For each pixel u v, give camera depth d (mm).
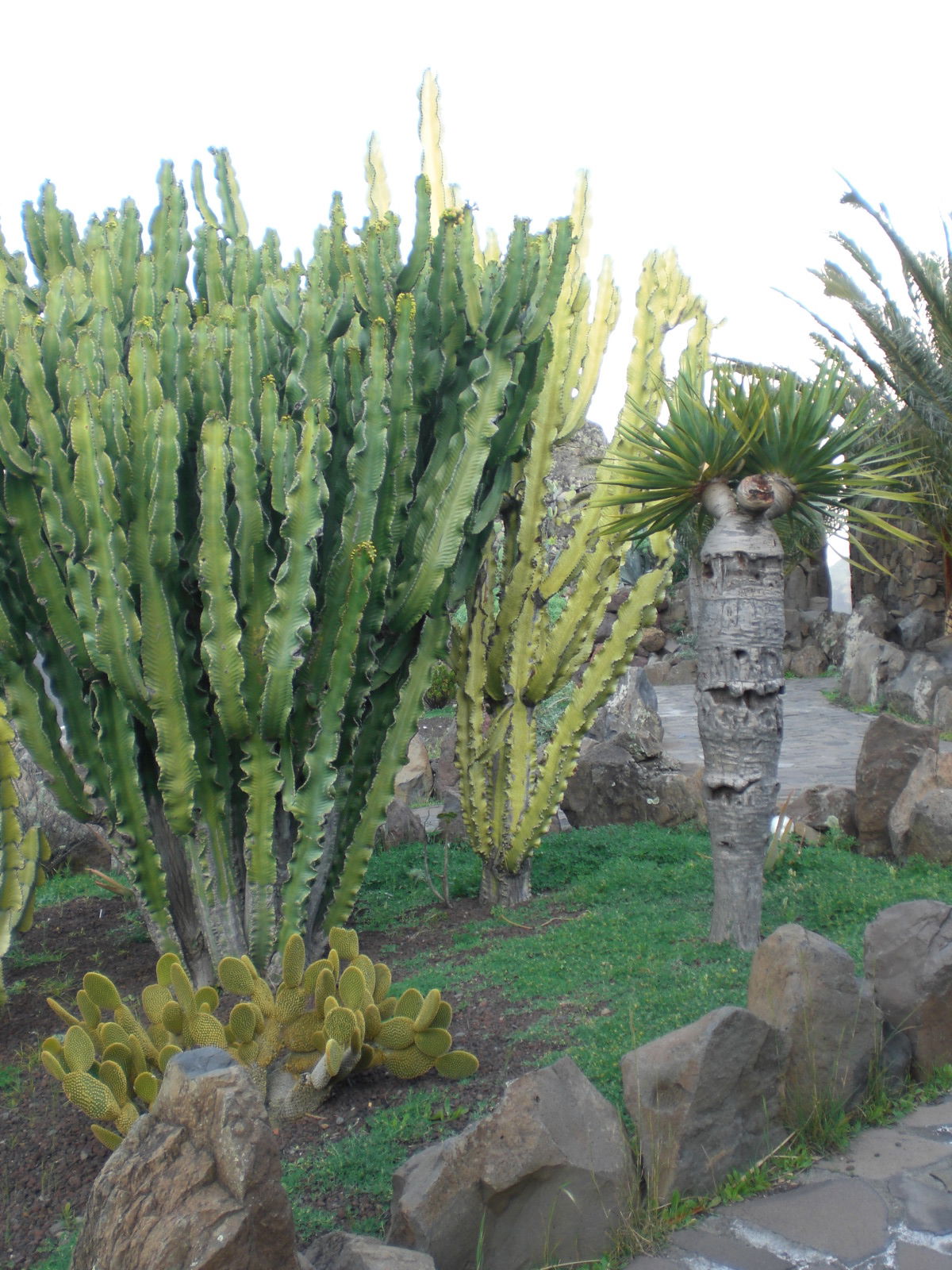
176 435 4547
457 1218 2953
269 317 5375
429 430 5699
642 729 12477
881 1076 3799
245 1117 2529
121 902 8016
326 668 4965
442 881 7762
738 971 4910
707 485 5582
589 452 16547
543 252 5562
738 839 5383
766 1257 2936
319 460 4648
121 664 4688
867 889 6105
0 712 5133
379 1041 4145
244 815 5344
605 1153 3117
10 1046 5082
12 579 5082
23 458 4645
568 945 5703
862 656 18812
